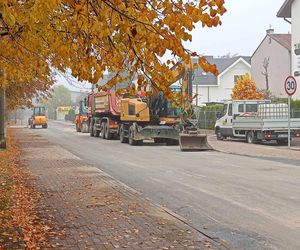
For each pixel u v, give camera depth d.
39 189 11.27
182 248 6.33
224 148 23.94
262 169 15.42
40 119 63.62
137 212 8.66
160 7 4.71
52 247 6.37
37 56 7.98
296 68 35.09
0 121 22.44
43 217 8.24
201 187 11.88
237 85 46.69
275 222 8.06
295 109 30.33
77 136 39.66
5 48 7.60
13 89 27.84
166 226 7.59
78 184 12.09
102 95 36.00
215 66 4.82
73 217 8.25
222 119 30.77
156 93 5.59
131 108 28.52
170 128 27.47
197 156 20.34
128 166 16.70
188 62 4.86
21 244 6.35
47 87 28.78
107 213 8.59
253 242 6.80
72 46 5.73
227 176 13.80
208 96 64.31
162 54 4.94
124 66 5.60
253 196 10.51
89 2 4.79
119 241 6.68
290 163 17.20
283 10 37.28
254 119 26.61
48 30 5.68
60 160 18.23
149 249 6.27
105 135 34.81
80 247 6.38
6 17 4.64
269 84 48.78
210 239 6.86
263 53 50.09
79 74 5.89
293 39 35.94
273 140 27.08
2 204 9.23
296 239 6.99
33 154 20.80
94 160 18.89
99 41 5.48
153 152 22.66
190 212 8.95
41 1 4.61
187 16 4.60
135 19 4.75
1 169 14.95
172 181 12.97
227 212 8.91
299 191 11.09
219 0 4.50
